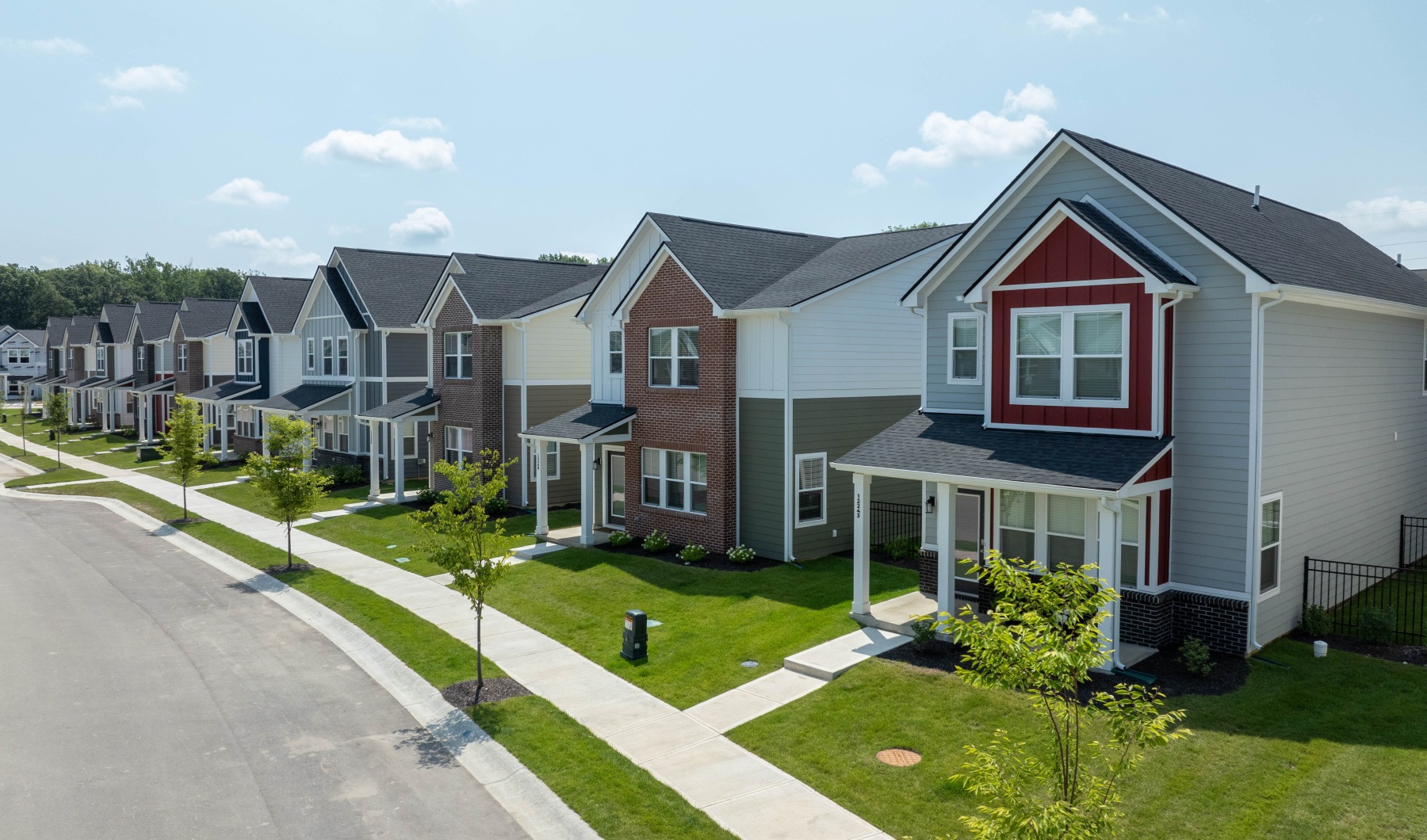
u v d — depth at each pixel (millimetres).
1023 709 12852
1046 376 16266
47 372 84625
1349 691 13227
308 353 43250
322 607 20391
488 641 17609
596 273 37531
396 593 21453
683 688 14875
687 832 10375
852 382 23734
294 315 47000
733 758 12234
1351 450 17781
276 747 13078
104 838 10539
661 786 11484
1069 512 16109
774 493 22625
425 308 34406
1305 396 16000
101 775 12195
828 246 28391
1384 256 23703
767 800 11055
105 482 42188
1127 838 9727
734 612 18609
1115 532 13711
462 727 13570
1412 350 20312
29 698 15031
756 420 22938
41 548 28141
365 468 39375
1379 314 18688
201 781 12023
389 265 40844
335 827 10820
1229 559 14852
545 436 25922
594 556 23844
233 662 16922
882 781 11281
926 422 18469
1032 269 16328
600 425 25297
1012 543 16984
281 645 17953
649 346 25188
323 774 12203
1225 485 14859
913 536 24469
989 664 7402
